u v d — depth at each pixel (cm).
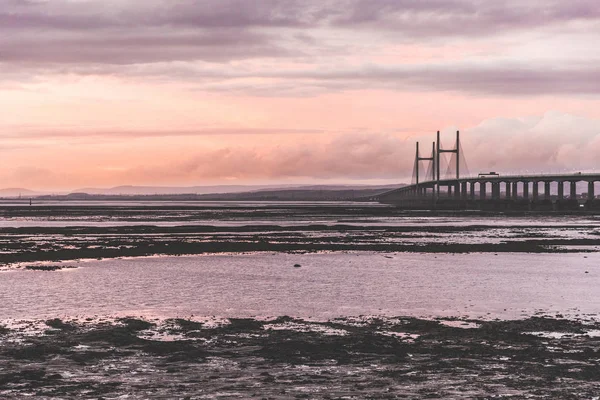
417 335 2878
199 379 2234
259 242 8012
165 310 3562
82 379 2231
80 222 13450
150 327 3044
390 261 6022
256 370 2339
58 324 3086
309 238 8775
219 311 3541
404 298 3988
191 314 3450
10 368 2350
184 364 2414
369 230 10638
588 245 7688
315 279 4806
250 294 4112
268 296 4041
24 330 2953
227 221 14000
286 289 4319
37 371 2308
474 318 3347
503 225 12456
